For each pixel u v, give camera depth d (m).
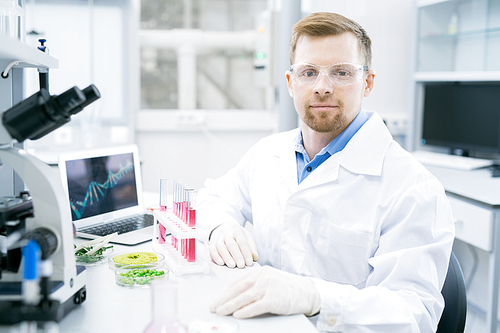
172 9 3.54
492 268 1.78
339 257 1.13
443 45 2.83
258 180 1.35
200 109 3.38
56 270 0.78
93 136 2.90
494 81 2.50
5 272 0.75
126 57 2.95
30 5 2.75
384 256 1.02
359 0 3.09
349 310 0.87
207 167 3.27
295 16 3.00
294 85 1.17
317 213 1.16
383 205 1.10
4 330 0.68
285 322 0.81
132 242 1.26
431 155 2.85
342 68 1.11
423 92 2.99
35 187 0.78
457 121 2.73
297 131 1.43
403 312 0.89
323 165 1.19
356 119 1.24
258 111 3.29
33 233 0.75
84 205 1.39
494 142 2.52
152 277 0.96
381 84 3.17
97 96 0.80
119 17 2.91
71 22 2.83
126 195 1.55
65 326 0.76
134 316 0.80
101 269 1.06
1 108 1.08
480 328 2.26
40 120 0.74
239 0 3.59
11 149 0.80
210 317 0.81
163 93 3.50
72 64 2.87
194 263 1.05
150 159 3.19
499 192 1.92
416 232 1.04
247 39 3.32
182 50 3.25
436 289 0.97
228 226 1.21
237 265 1.08
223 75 3.55
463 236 1.93
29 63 0.96
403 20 3.13
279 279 0.86
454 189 1.99
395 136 3.21
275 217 1.24
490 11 2.54
